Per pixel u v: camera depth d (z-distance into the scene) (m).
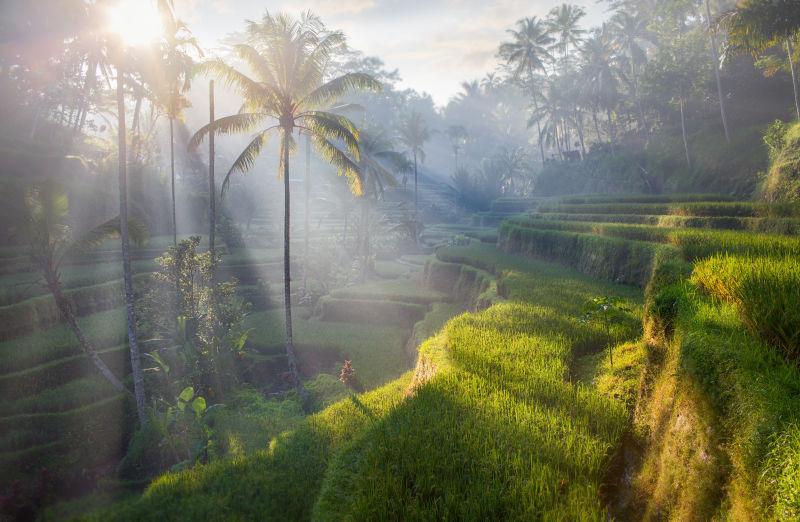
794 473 3.34
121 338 22.30
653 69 46.31
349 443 9.21
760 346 5.16
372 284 38.72
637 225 25.00
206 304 22.59
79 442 16.84
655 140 53.97
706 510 4.38
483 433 7.22
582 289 19.19
